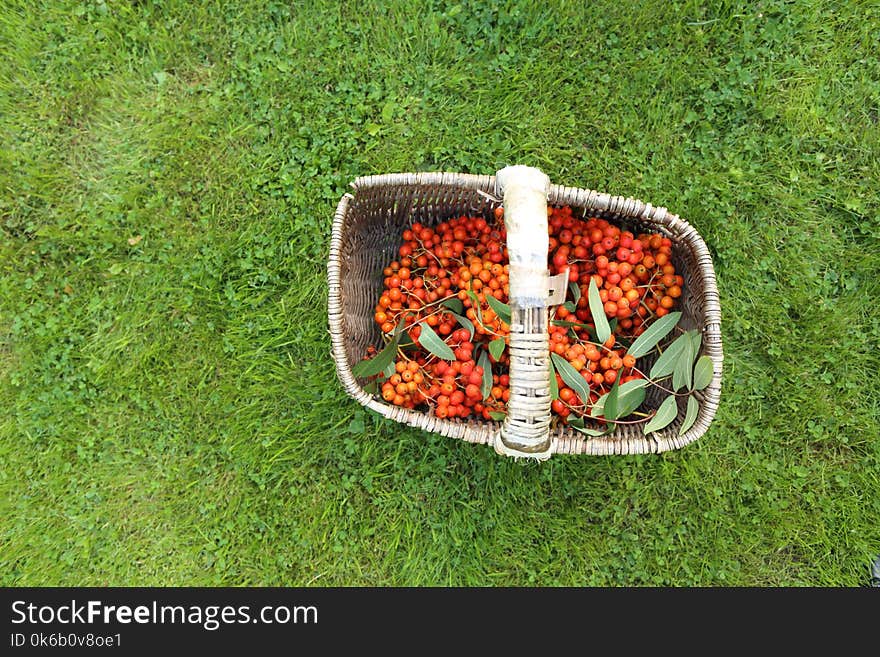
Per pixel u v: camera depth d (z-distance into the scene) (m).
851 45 2.25
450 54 2.27
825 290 2.24
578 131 2.27
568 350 1.75
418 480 2.23
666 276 1.80
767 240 2.24
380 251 2.02
